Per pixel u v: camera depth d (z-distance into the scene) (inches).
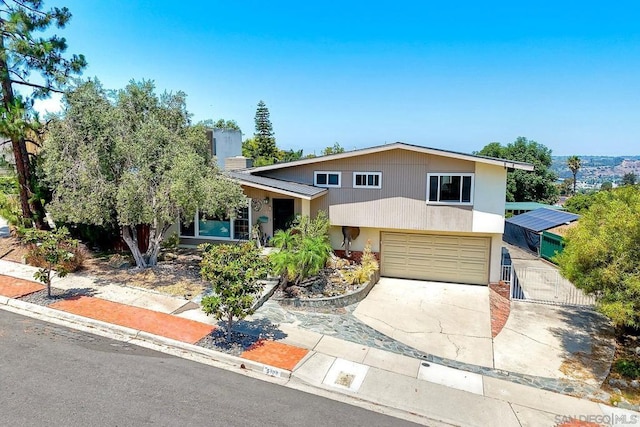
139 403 276.2
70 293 477.1
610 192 438.6
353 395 309.0
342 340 406.9
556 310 531.5
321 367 346.3
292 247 555.5
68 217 490.0
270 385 315.0
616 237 365.1
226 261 371.6
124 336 383.2
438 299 569.0
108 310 432.1
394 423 278.4
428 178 612.4
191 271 571.2
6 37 603.8
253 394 299.6
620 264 357.7
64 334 379.6
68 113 482.3
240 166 800.3
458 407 303.0
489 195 591.2
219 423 259.9
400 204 629.6
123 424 252.1
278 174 693.9
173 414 266.2
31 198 646.5
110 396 282.2
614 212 380.5
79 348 352.8
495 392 328.2
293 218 649.6
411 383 332.8
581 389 342.3
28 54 610.2
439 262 660.1
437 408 300.0
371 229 680.4
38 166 618.5
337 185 659.4
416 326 465.4
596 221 404.5
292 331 418.0
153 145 493.7
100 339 373.7
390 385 327.0
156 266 580.4
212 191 494.9
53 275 538.6
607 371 374.6
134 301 460.1
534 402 316.8
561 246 813.9
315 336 410.9
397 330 450.0
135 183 468.8
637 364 384.8
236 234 677.3
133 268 571.8
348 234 674.8
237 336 392.2
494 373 362.3
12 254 632.4
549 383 349.7
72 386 292.0
